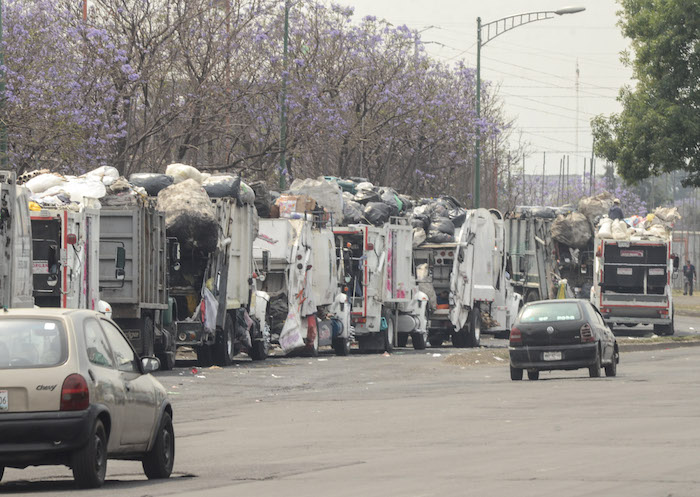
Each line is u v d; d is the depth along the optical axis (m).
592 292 122.25
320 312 93.88
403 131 149.62
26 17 96.38
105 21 107.00
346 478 31.69
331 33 135.00
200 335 77.25
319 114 123.00
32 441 29.67
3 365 30.14
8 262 55.28
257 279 89.50
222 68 113.00
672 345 103.00
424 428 45.00
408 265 104.56
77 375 30.12
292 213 92.88
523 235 131.62
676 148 135.75
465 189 180.62
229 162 120.31
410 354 98.62
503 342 120.44
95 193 69.75
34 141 87.75
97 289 68.56
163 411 34.47
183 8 110.25
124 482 32.66
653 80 138.00
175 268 76.56
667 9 134.75
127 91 103.00
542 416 48.25
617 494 27.36
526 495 27.53
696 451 35.69
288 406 55.78
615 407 51.38
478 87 146.62
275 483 31.05
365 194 104.12
